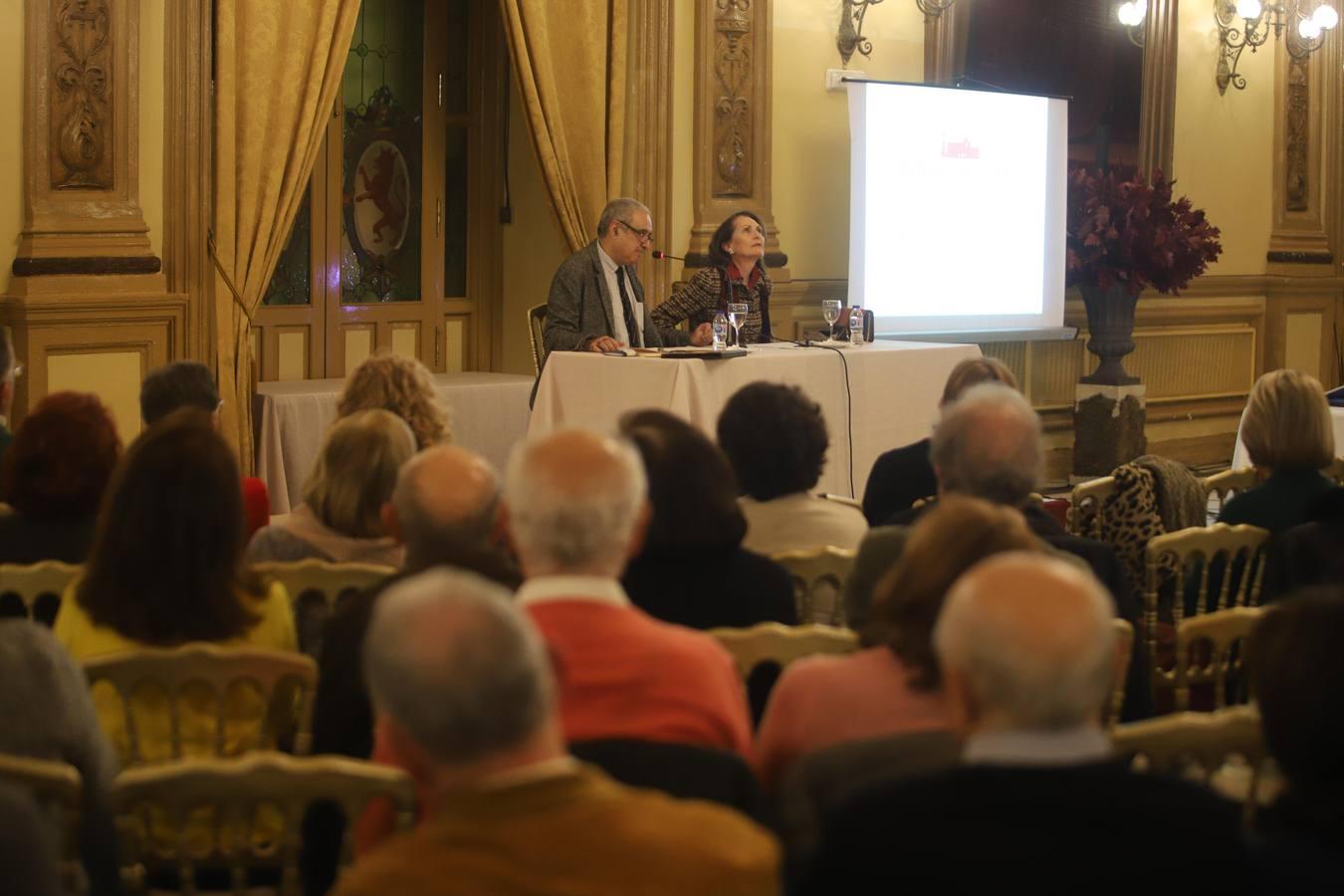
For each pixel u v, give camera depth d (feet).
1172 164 31.50
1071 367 31.04
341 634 7.59
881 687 6.53
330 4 21.03
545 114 23.58
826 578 9.82
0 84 18.84
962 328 26.91
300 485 22.43
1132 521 12.50
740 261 21.84
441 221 26.30
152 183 20.18
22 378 19.08
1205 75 32.07
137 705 7.74
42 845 4.65
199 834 7.55
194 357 20.63
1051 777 4.58
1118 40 30.32
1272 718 5.01
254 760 5.79
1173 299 32.07
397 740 4.62
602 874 4.23
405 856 4.26
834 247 27.27
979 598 4.79
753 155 25.95
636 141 24.64
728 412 10.64
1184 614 12.20
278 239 21.01
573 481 6.36
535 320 21.54
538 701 4.28
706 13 25.17
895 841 4.57
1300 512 11.93
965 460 9.60
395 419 10.16
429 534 7.85
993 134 26.94
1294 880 4.83
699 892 4.25
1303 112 33.91
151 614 7.77
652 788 5.86
